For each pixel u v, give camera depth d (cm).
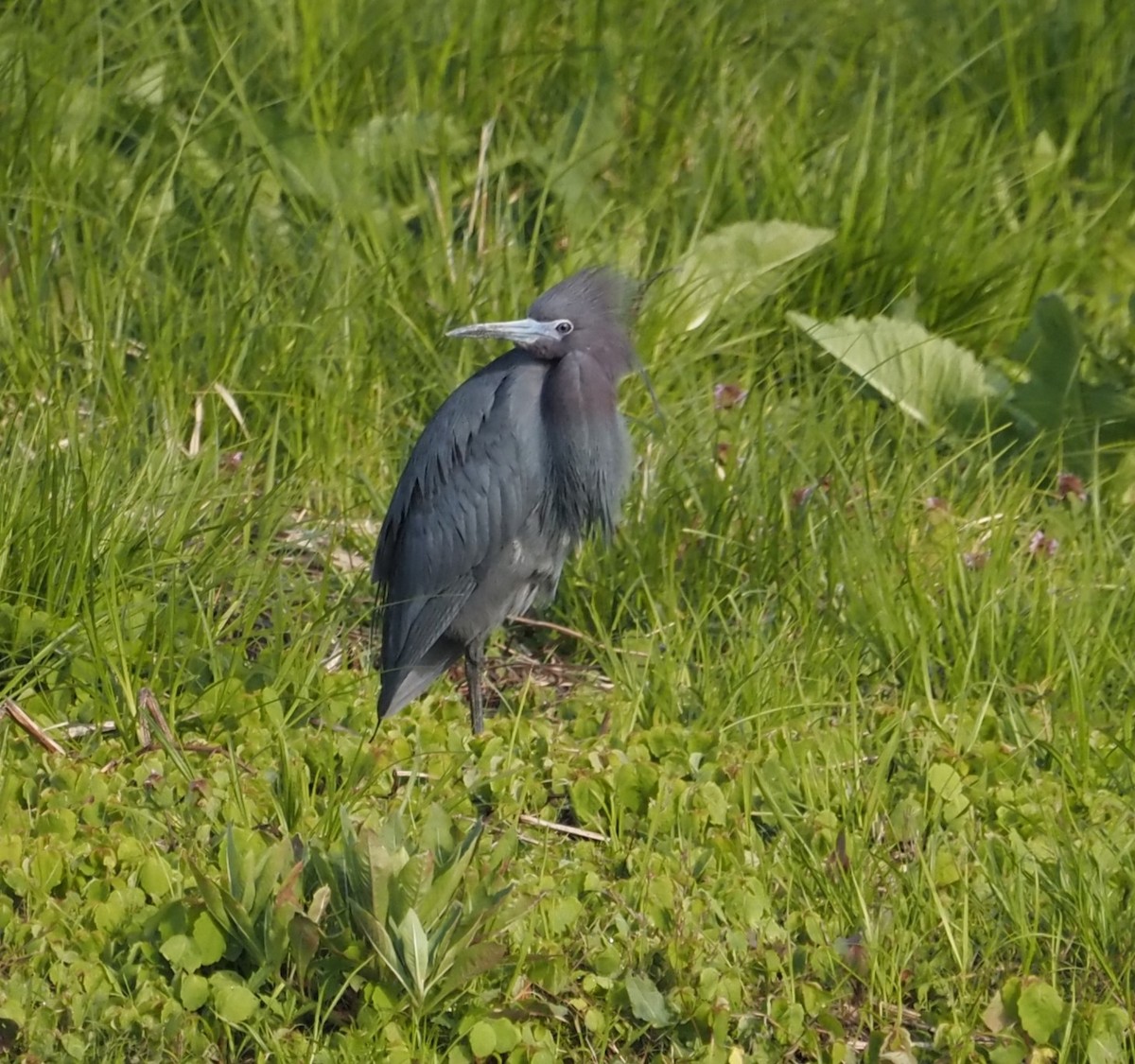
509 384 1019
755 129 1427
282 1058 699
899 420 1228
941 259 1326
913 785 912
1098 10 1602
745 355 1265
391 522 1033
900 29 1584
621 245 1300
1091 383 1258
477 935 742
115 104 1334
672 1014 749
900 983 770
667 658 1009
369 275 1248
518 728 968
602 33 1484
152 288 1216
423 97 1403
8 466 1002
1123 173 1488
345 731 952
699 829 870
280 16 1423
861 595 1049
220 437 1176
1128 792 911
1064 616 1031
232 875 747
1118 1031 733
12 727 901
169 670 950
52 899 775
